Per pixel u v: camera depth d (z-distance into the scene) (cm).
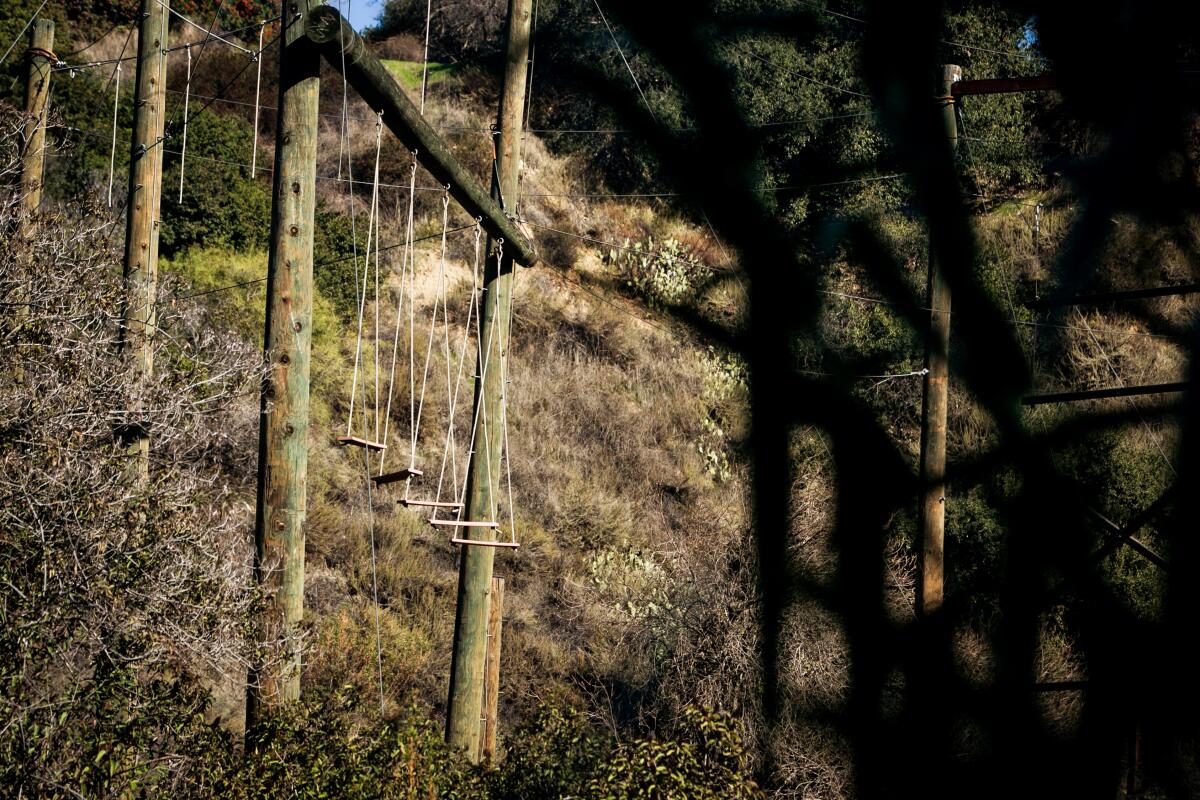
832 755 1055
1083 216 2228
